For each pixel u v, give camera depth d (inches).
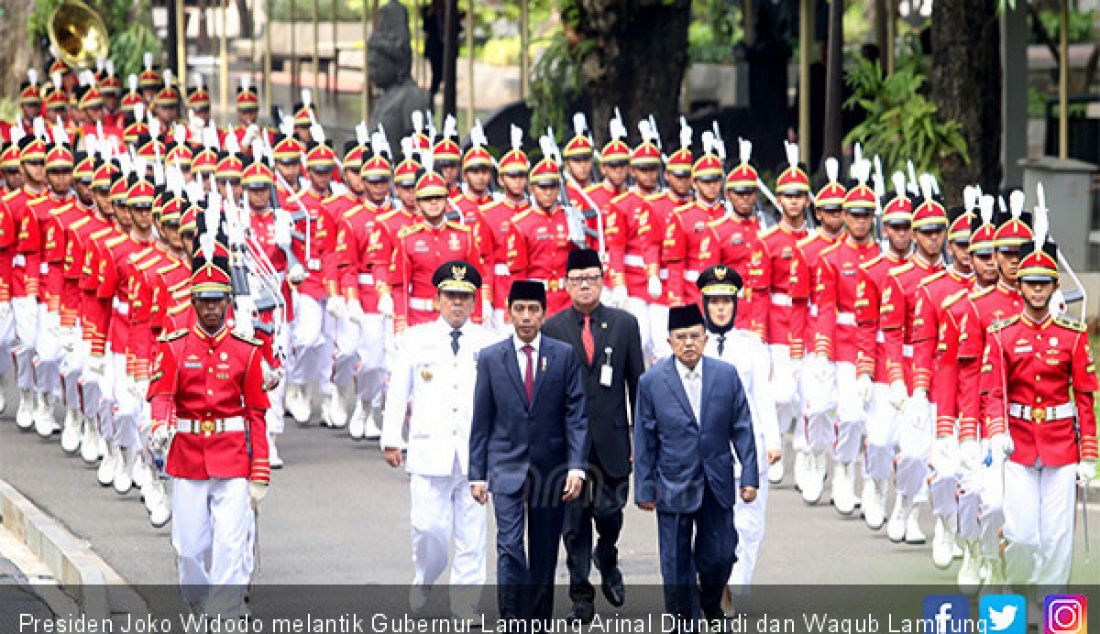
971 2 1753.2
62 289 1369.3
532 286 861.2
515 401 861.8
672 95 2047.2
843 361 1192.2
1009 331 896.9
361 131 1444.4
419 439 906.1
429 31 2395.4
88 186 1392.7
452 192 1430.9
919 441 1063.0
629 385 909.8
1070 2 2278.5
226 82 2534.5
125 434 1207.6
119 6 2783.0
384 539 1074.7
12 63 2928.2
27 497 1210.0
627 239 1412.4
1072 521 896.3
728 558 850.1
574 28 2054.6
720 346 921.5
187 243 1072.2
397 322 1336.1
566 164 1441.9
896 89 1852.9
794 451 1357.0
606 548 909.8
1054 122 2274.9
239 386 858.1
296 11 2452.0
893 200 1098.1
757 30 2181.3
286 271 1419.8
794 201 1249.4
